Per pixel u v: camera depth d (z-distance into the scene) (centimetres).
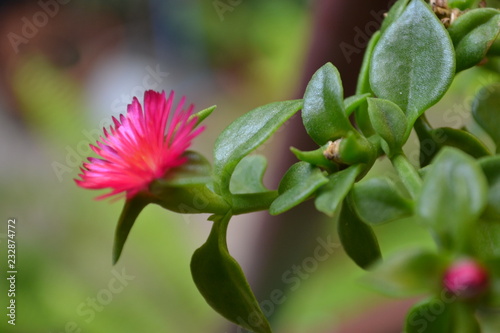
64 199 41
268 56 59
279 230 25
